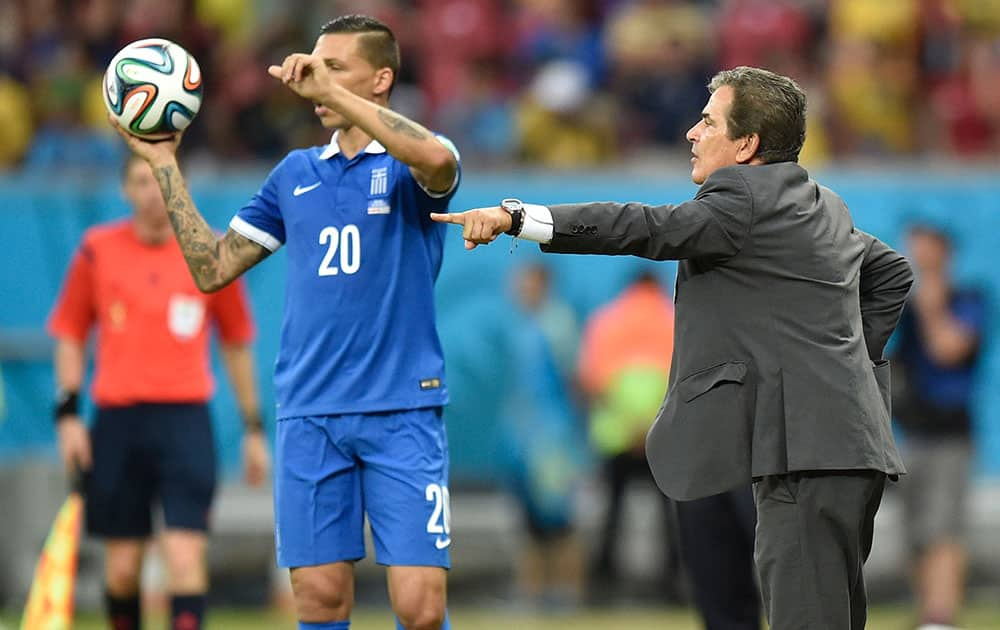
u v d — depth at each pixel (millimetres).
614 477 42062
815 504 17781
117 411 27766
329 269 20297
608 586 42906
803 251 17969
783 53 53375
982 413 42656
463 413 42062
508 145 49406
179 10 51156
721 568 23922
